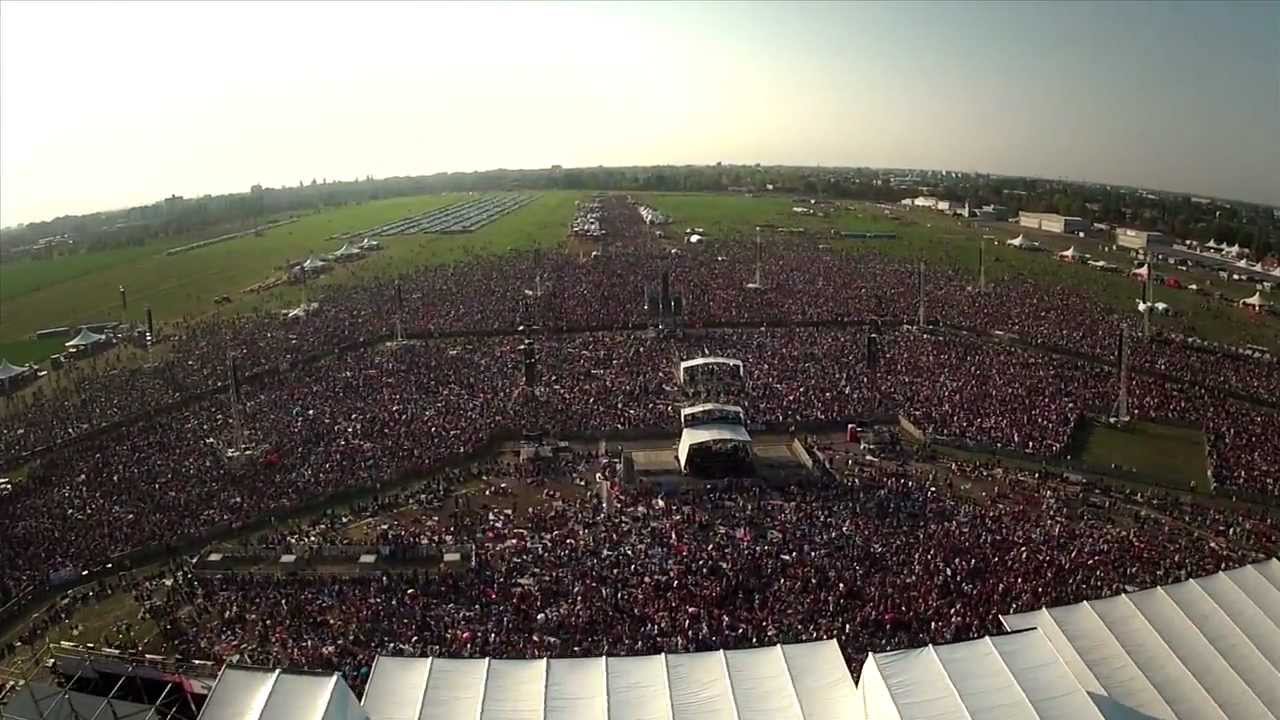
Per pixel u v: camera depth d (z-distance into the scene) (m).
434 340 124.31
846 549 57.97
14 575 57.12
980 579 53.34
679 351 113.44
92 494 69.12
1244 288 164.38
